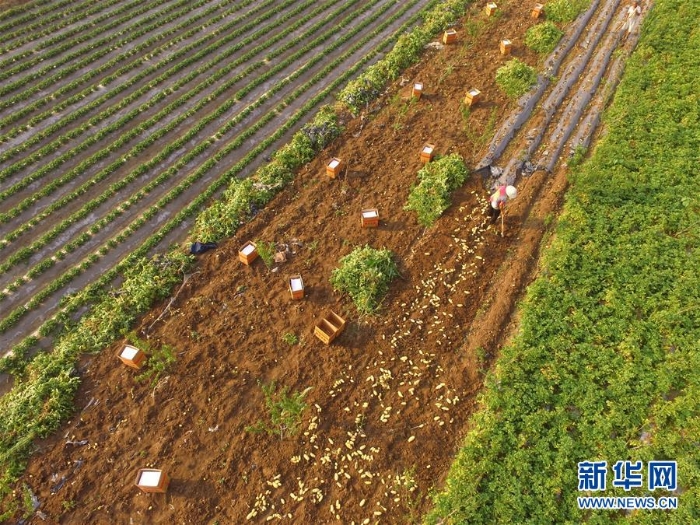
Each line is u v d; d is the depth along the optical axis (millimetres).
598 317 13266
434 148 17859
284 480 10859
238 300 13984
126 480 10883
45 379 12344
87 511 10484
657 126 18062
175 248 15531
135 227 16016
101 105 20000
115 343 13195
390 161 17594
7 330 13742
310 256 15039
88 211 16438
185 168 17844
